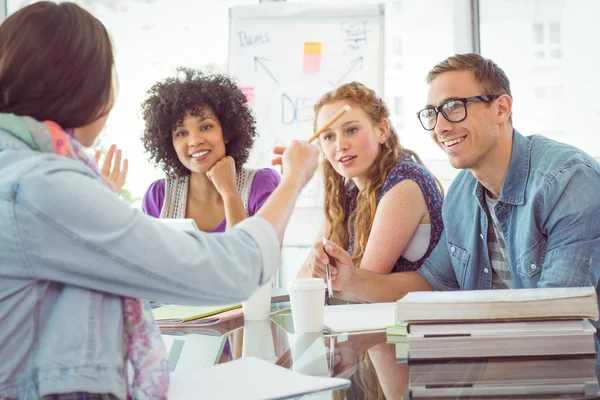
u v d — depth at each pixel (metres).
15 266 0.54
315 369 0.79
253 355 0.89
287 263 3.06
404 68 3.07
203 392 0.69
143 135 2.32
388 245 1.74
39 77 0.60
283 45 3.00
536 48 2.93
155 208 2.33
